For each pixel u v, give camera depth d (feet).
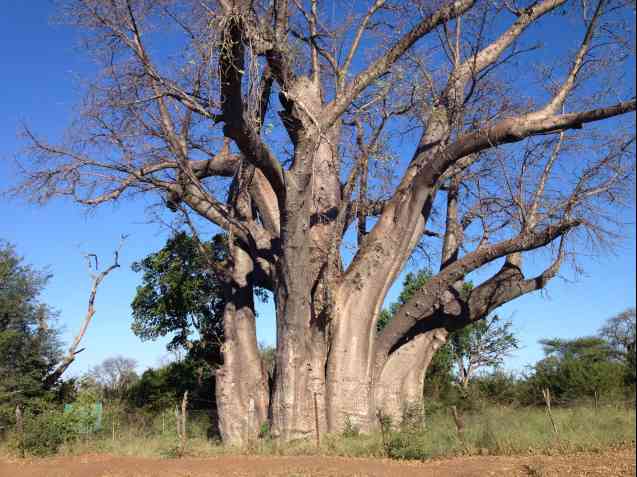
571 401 70.38
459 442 40.52
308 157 47.01
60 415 54.19
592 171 49.01
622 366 74.74
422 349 57.36
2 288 82.99
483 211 56.70
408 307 55.11
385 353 55.77
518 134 46.55
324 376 51.62
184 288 72.18
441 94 57.11
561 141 51.62
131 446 51.31
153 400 82.69
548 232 49.49
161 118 50.31
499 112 57.26
